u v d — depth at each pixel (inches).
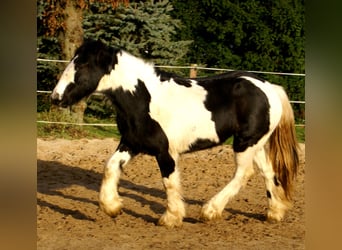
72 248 224.2
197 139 263.9
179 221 259.8
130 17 621.3
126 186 357.4
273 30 730.8
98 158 446.0
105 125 566.3
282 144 277.1
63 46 589.6
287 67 727.7
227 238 244.8
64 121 543.2
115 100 260.8
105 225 263.6
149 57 660.7
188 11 767.1
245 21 735.1
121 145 268.2
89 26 647.1
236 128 268.1
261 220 279.7
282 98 278.2
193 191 347.3
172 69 653.3
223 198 271.7
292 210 301.3
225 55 751.7
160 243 234.7
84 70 253.8
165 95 261.4
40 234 243.4
